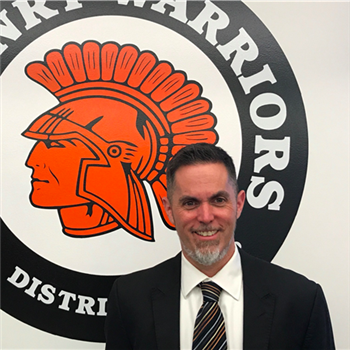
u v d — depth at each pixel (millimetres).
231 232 1219
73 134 1655
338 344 1633
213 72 1699
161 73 1690
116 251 1641
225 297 1254
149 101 1683
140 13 1698
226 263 1277
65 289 1626
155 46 1694
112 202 1649
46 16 1678
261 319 1199
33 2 1677
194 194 1179
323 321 1237
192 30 1707
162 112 1682
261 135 1688
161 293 1293
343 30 1715
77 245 1636
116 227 1646
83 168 1649
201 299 1262
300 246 1659
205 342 1168
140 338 1239
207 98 1693
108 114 1669
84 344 1623
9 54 1658
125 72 1683
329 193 1674
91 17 1686
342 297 1646
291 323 1205
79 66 1672
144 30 1695
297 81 1706
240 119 1690
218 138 1683
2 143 1633
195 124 1684
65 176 1644
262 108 1697
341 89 1702
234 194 1230
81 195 1644
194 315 1248
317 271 1655
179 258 1367
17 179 1631
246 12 1719
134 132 1670
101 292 1631
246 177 1673
